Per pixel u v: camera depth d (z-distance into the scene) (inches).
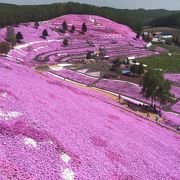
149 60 6417.3
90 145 1053.2
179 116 2935.5
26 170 731.4
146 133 1604.3
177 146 1622.8
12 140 823.7
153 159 1242.0
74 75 4062.5
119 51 7052.2
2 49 4613.7
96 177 860.0
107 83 3816.4
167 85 2962.6
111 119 1573.6
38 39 6702.8
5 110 967.0
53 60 5290.4
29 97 1205.7
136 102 3159.5
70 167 839.1
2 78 1311.5
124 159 1095.0
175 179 1144.8
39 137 893.8
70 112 1301.7
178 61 6727.4
